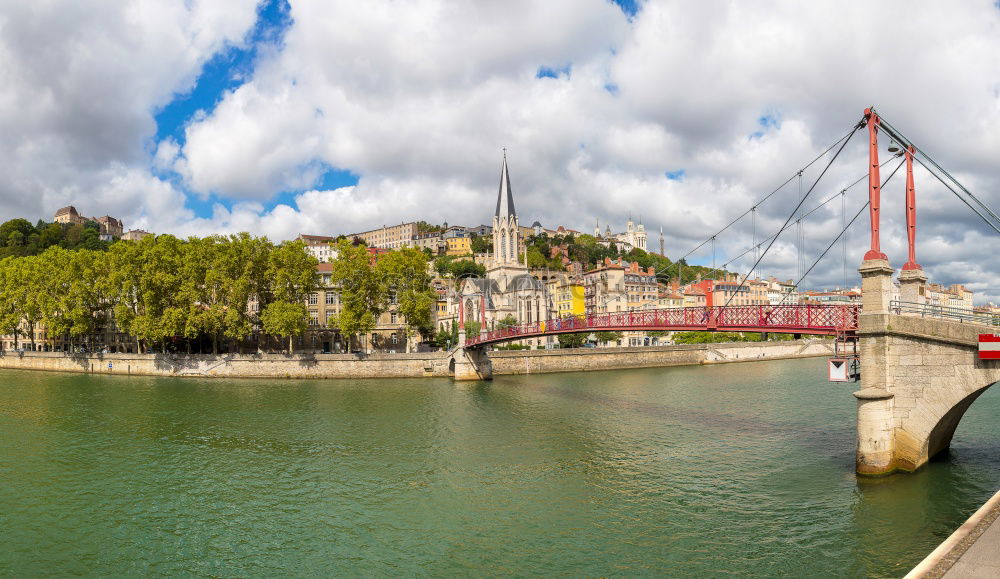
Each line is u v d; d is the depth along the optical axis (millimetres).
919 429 30359
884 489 30000
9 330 105188
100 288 95625
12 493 33438
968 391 28500
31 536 27703
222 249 93062
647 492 32531
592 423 52656
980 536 18766
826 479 32938
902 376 30703
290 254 92188
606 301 157875
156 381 85125
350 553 25578
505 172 180125
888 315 30656
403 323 119250
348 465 38781
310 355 89625
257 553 25766
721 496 31422
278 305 88938
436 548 25891
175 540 27203
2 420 53656
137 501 32156
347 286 93250
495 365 101375
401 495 32812
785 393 73188
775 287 187875
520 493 32875
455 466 38375
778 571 22828
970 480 31031
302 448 43344
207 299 92875
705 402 65875
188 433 48312
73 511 30750
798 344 142875
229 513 30344
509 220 179250
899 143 33469
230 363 90625
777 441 43906
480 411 59156
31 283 103250
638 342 154250
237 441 45531
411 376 90062
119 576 23969
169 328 88438
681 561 24000
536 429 50000
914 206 33125
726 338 153125
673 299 163750
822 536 25672
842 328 32938
